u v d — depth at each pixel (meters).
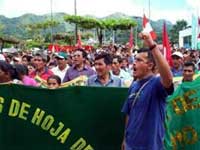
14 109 5.64
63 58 10.58
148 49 5.04
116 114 5.73
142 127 4.98
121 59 12.30
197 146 6.36
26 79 7.86
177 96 6.38
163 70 4.73
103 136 5.73
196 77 7.19
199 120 6.40
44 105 5.66
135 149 5.00
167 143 6.24
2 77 6.59
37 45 56.47
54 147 5.69
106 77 7.28
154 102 4.96
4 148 5.65
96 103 5.71
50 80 7.19
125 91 5.71
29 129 5.66
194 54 19.06
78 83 7.71
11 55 19.16
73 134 5.71
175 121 6.35
